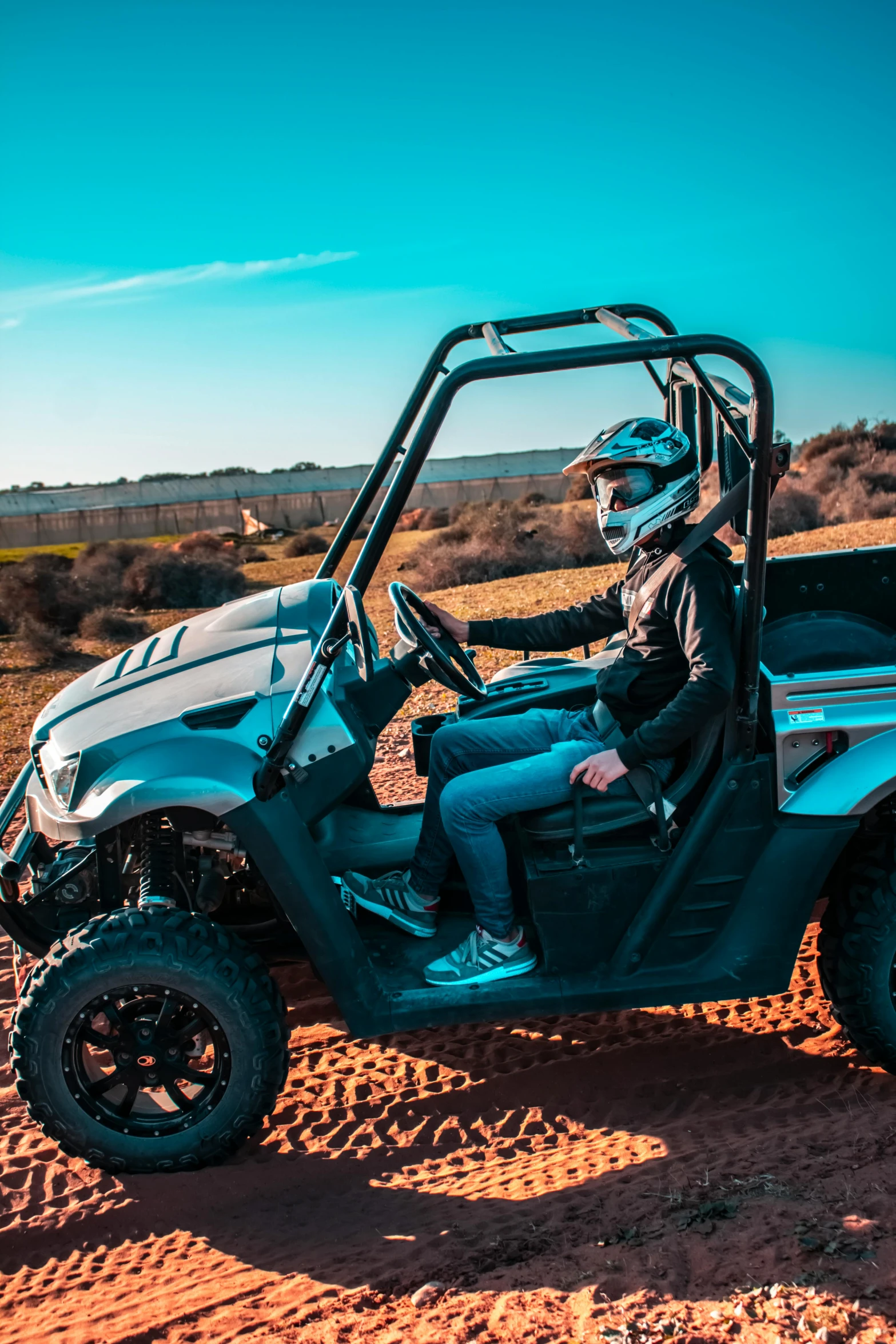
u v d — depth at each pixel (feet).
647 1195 8.37
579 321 11.15
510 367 8.59
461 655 11.63
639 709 9.86
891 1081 9.92
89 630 51.11
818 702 9.43
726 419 9.19
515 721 10.44
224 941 9.00
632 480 9.49
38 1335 7.51
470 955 9.95
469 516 78.59
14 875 9.41
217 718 9.34
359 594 8.99
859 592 12.23
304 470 258.37
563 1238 7.91
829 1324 6.47
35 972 8.91
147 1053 9.05
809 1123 9.33
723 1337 6.50
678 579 9.29
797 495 67.41
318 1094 10.69
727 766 9.34
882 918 9.30
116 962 8.71
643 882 9.53
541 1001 9.50
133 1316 7.60
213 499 219.82
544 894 9.49
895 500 65.36
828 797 9.34
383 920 11.14
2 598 54.08
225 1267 8.18
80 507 231.71
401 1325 7.07
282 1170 9.41
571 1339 6.64
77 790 9.15
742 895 9.59
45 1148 9.98
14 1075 11.40
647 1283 7.14
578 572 51.70
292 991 13.07
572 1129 9.83
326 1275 7.88
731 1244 7.47
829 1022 11.27
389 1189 9.11
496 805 9.62
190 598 63.10
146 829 9.80
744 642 9.07
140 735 9.27
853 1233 7.39
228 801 8.94
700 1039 11.19
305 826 9.29
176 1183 9.21
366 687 10.36
